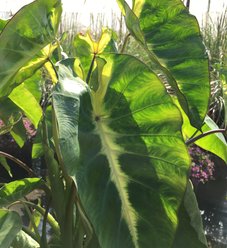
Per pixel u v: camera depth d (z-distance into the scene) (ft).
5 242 2.34
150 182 2.17
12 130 3.80
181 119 2.15
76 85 2.15
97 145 2.18
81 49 2.81
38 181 2.75
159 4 2.66
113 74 2.22
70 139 1.93
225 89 2.95
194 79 2.45
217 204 7.24
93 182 2.07
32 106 3.32
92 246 2.41
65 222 2.54
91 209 2.00
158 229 2.12
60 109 1.97
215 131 2.76
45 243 2.73
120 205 2.11
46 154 2.55
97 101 2.24
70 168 1.89
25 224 4.75
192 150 6.91
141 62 2.16
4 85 2.56
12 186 2.75
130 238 2.08
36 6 2.34
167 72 2.30
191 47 2.54
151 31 2.63
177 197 2.14
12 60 2.43
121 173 2.18
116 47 3.21
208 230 6.43
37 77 3.43
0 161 3.92
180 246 2.46
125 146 2.21
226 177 7.31
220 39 10.19
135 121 2.22
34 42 2.42
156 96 2.17
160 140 2.18
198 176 6.75
